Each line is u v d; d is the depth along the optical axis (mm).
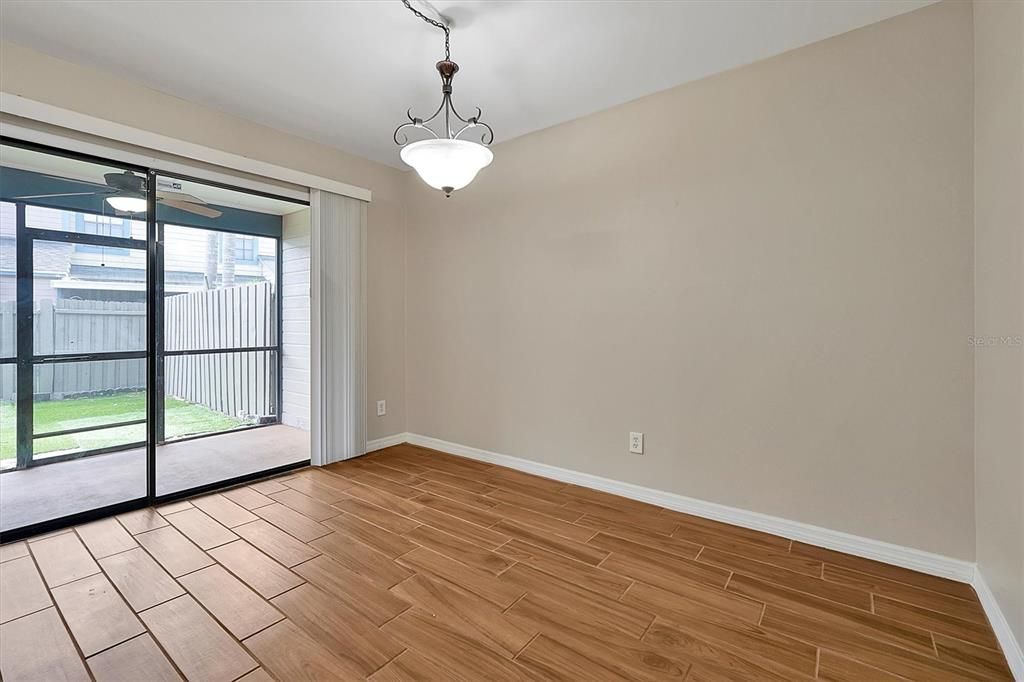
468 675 1395
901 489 2039
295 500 2803
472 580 1923
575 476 3102
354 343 3648
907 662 1457
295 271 3680
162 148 2666
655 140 2713
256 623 1634
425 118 3057
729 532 2387
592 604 1760
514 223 3367
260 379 3611
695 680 1383
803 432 2271
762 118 2357
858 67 2104
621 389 2881
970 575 1897
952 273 1916
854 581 1921
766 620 1666
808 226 2234
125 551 2154
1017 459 1408
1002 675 1401
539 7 1981
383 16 2049
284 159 3252
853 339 2135
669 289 2672
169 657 1465
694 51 2297
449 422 3830
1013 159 1432
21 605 1732
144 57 2359
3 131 2229
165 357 3018
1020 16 1364
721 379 2508
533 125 3152
